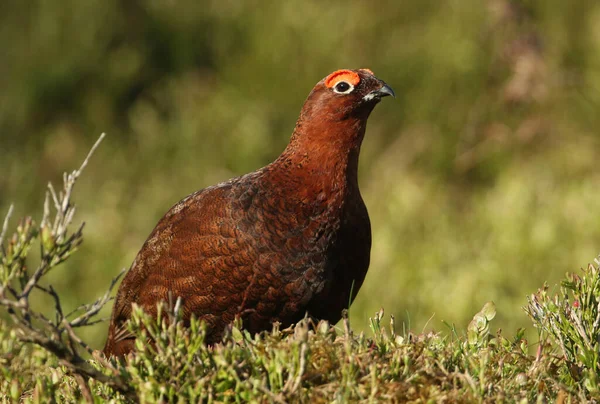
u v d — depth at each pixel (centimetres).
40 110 1809
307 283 851
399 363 668
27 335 623
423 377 653
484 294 1294
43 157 1775
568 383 714
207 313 859
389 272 1438
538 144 1730
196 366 655
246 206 851
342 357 663
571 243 1462
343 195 873
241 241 841
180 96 1839
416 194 1631
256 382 622
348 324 706
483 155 1733
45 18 1861
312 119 891
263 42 1856
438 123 1766
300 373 623
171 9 1898
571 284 767
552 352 761
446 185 1727
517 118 1748
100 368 750
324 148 884
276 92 1822
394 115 1791
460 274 1354
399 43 1812
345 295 888
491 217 1546
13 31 1873
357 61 1814
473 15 1780
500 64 1744
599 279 768
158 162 1770
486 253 1438
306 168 877
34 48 1853
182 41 1880
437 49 1780
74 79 1825
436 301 1309
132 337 938
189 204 895
